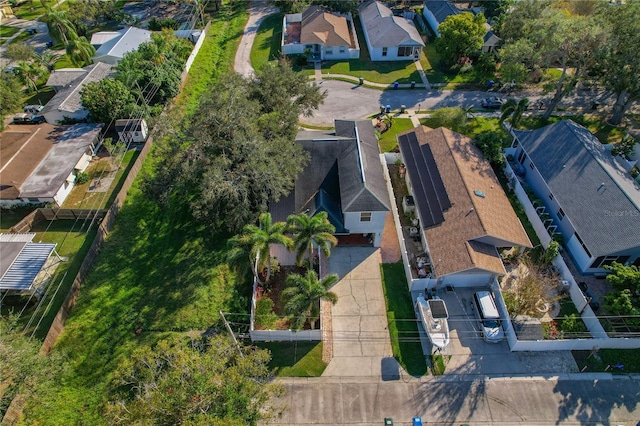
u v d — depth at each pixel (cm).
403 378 3083
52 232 4072
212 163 3725
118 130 4997
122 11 8625
